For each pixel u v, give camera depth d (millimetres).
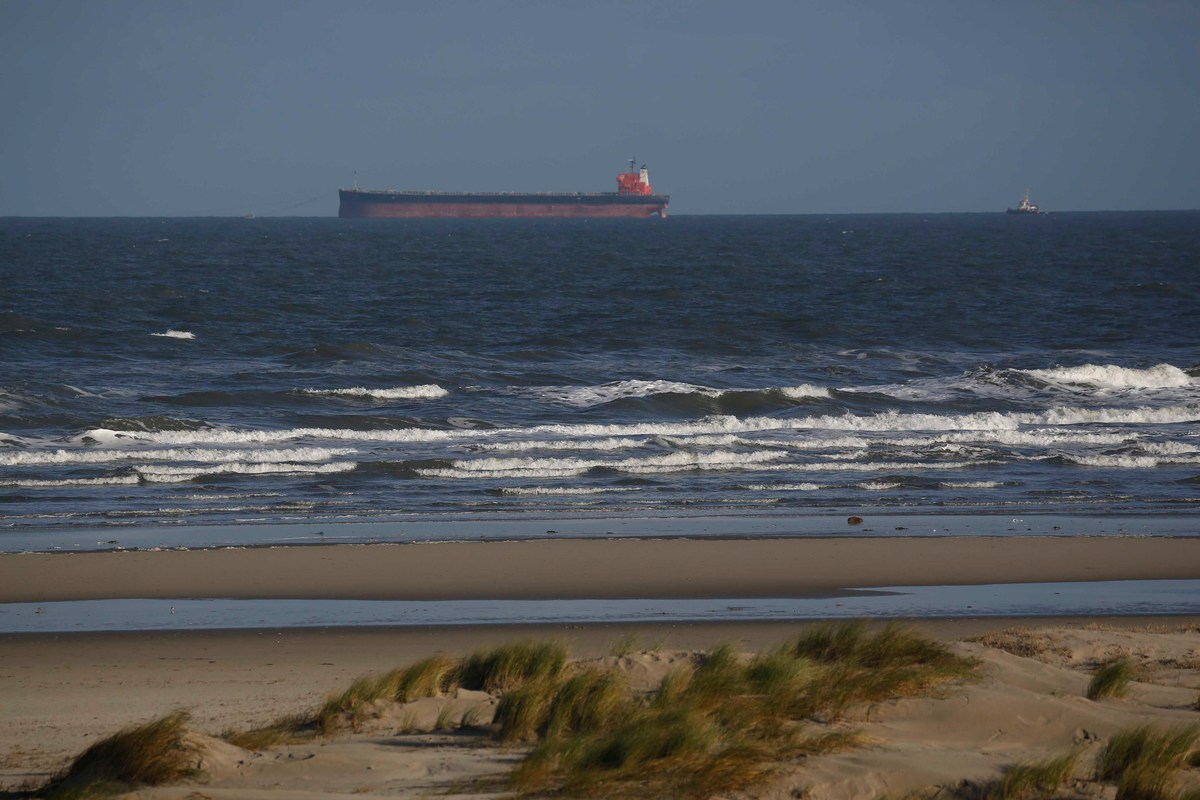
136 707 29688
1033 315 177750
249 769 22828
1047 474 76500
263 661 36000
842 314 178750
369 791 21172
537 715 25969
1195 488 72125
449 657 32906
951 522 62594
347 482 72438
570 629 40812
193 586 47781
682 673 28422
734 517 63719
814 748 23172
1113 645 33281
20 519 61469
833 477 75312
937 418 95312
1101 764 22516
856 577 50219
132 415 93625
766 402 103812
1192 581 49875
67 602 45094
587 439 86188
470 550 54656
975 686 27500
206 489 70312
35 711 29219
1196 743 23156
